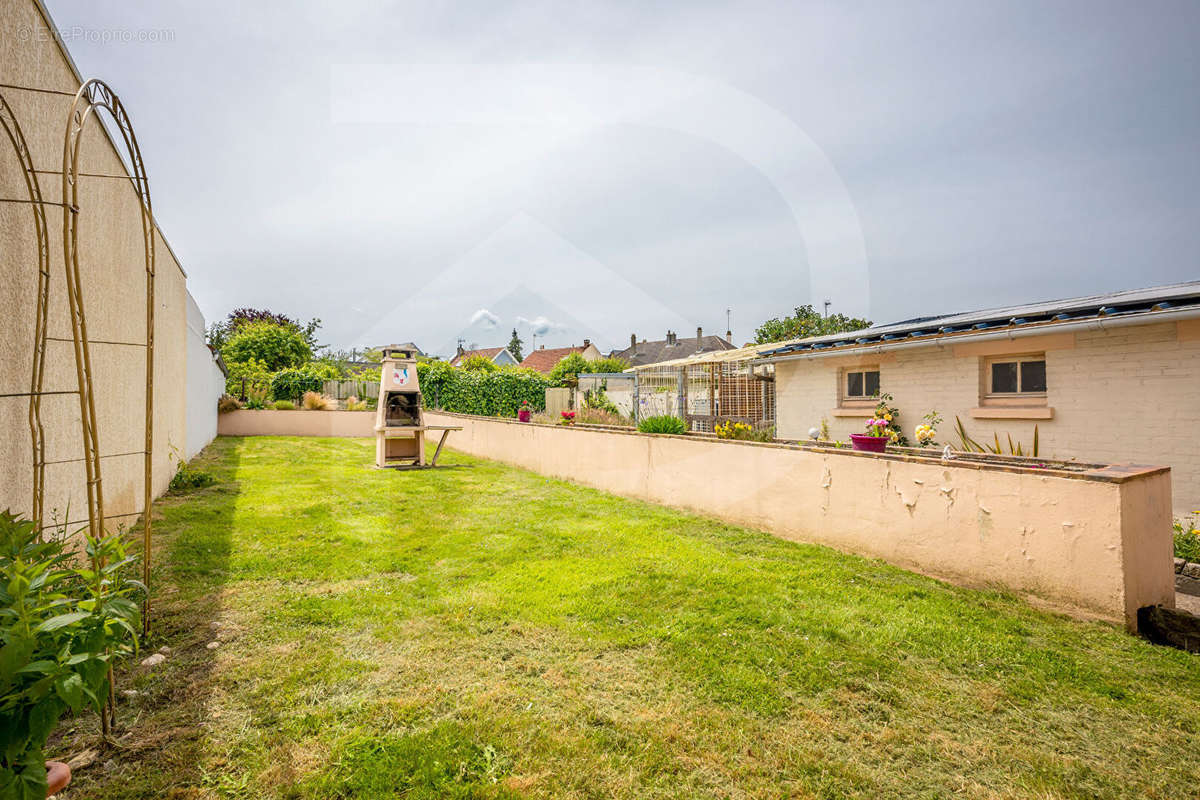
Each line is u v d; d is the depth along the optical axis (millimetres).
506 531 4402
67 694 1084
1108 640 2428
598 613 2738
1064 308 5039
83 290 3219
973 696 2016
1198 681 2109
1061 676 2141
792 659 2273
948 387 5910
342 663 2197
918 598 2930
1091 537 2648
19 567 1172
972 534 3121
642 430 5934
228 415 13406
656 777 1582
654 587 3119
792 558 3678
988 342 5562
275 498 5570
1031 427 5281
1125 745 1740
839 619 2656
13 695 1071
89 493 2078
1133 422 4672
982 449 5633
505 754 1664
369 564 3494
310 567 3387
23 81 2498
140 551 3580
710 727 1822
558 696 1997
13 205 2434
